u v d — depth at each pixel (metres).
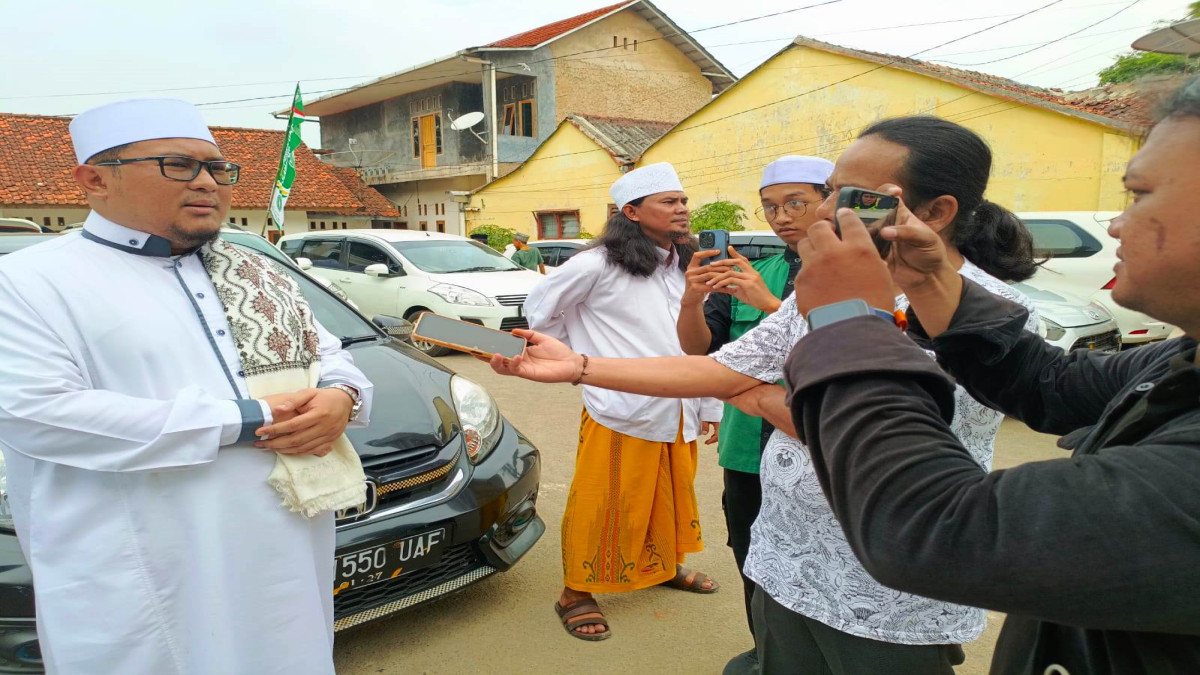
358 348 3.08
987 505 0.68
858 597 1.35
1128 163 0.74
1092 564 0.62
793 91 13.93
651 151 16.20
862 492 0.74
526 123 20.97
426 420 2.57
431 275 8.44
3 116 17.48
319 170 20.70
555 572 3.14
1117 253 0.74
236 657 1.56
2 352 1.40
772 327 1.47
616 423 2.50
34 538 1.50
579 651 2.57
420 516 2.34
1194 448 0.65
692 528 2.79
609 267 2.56
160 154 1.52
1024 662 0.91
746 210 15.06
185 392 1.50
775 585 1.47
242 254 1.81
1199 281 0.67
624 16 21.67
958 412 1.28
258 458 1.60
